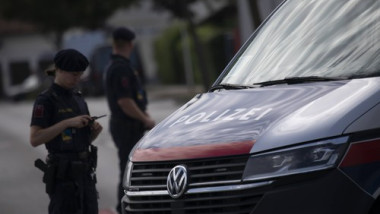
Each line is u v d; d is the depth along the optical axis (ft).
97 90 271.69
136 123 67.05
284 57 42.52
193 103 42.01
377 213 34.35
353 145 33.96
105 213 75.46
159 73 309.42
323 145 34.01
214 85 44.86
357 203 33.60
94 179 51.29
